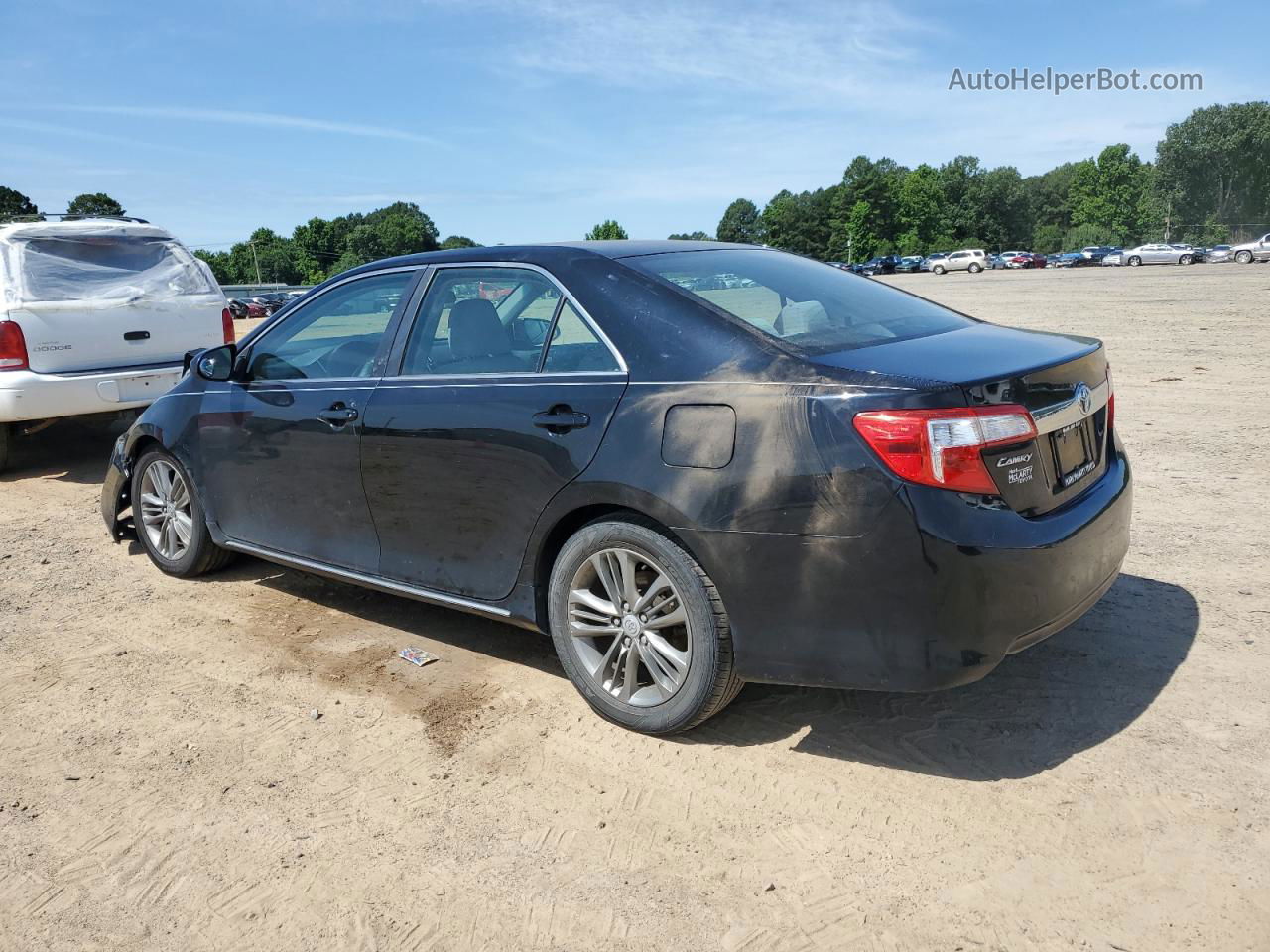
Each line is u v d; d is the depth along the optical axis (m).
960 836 2.71
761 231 159.12
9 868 2.77
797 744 3.24
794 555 2.83
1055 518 2.88
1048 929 2.35
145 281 8.09
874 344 3.14
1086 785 2.90
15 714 3.70
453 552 3.72
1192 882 2.47
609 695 3.37
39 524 6.44
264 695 3.77
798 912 2.45
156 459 5.12
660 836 2.79
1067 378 3.04
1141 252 69.56
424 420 3.70
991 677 3.62
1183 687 3.46
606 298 3.35
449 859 2.73
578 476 3.23
